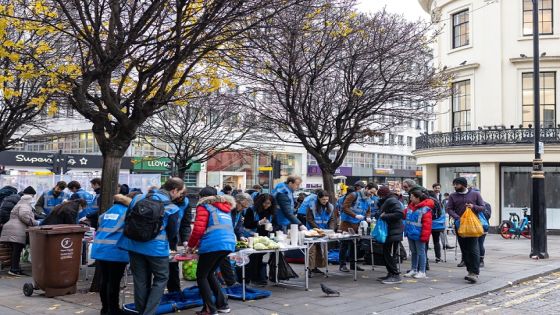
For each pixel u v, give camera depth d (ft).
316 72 38.01
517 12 74.84
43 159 114.62
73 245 27.14
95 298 26.27
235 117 72.33
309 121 40.29
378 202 35.70
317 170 164.66
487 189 73.15
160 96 28.68
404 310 24.16
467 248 32.01
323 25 36.50
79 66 31.27
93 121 28.66
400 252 38.14
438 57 84.38
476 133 74.43
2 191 37.99
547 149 69.00
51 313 23.06
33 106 41.34
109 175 28.22
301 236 29.32
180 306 23.85
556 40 73.46
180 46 28.35
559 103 72.84
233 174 131.64
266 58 37.65
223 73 40.68
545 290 30.81
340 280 32.17
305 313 23.47
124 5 28.53
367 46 38.24
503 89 75.10
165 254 20.68
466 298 27.58
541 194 43.98
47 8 32.12
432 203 33.24
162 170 115.65
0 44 28.68
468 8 79.00
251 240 26.86
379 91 40.14
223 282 28.14
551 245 56.34
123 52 27.17
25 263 37.47
